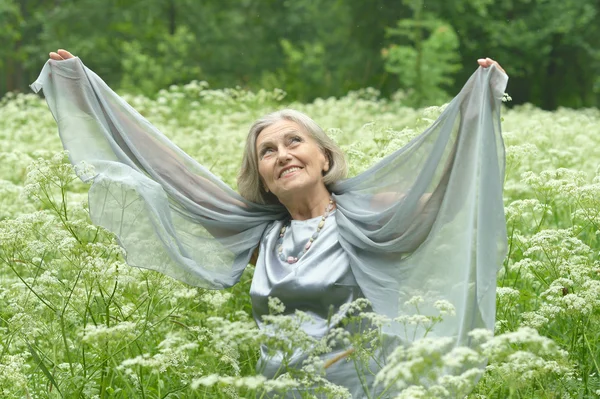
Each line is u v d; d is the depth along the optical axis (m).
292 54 26.81
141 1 29.58
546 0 26.69
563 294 4.70
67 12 29.73
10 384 4.31
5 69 33.88
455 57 23.91
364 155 6.36
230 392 3.96
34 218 4.72
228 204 5.32
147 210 4.86
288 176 4.96
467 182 4.46
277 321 3.86
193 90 14.53
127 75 25.77
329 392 3.91
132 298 5.06
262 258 4.99
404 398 3.39
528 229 6.20
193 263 4.99
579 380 4.41
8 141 10.83
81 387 4.34
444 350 4.08
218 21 29.55
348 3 27.69
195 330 4.65
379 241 4.69
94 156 5.13
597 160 8.34
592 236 5.76
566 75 29.00
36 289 4.68
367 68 27.27
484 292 4.13
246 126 11.23
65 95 5.19
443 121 4.73
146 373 4.97
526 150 6.11
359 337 4.04
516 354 3.39
